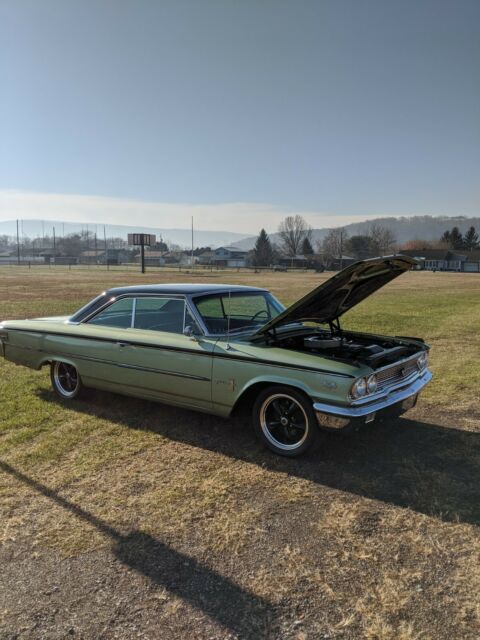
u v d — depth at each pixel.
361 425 3.74
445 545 2.90
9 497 3.46
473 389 6.29
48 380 6.70
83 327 5.46
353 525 3.12
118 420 5.05
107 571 2.67
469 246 119.56
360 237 121.00
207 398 4.42
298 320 4.70
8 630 2.25
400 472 3.87
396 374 4.25
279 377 3.97
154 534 3.02
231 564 2.73
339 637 2.20
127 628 2.26
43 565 2.73
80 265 111.69
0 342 6.26
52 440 4.51
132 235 62.28
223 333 4.61
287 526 3.11
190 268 93.00
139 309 5.07
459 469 3.93
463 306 18.22
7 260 131.62
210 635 2.22
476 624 2.27
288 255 123.88
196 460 4.09
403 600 2.44
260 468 3.94
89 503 3.39
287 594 2.49
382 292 27.47
